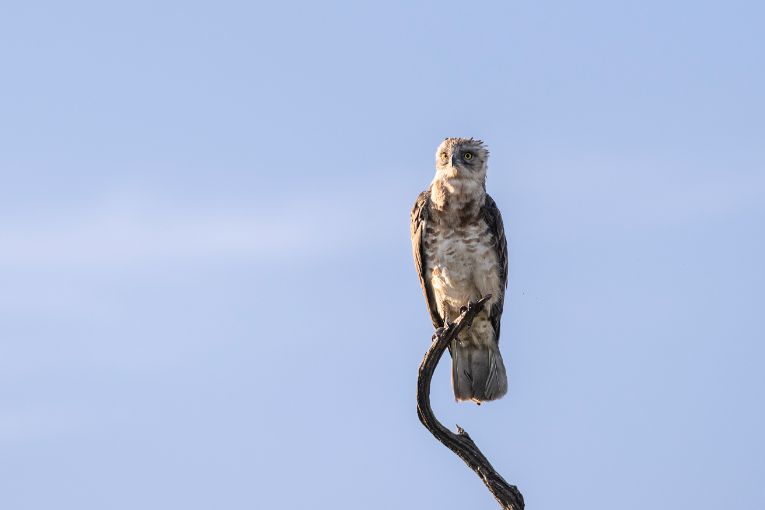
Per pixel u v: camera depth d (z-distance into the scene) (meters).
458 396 16.06
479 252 15.71
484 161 16.03
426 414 12.20
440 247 15.82
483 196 15.93
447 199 15.71
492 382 15.98
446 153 15.85
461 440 12.18
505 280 16.16
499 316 16.06
